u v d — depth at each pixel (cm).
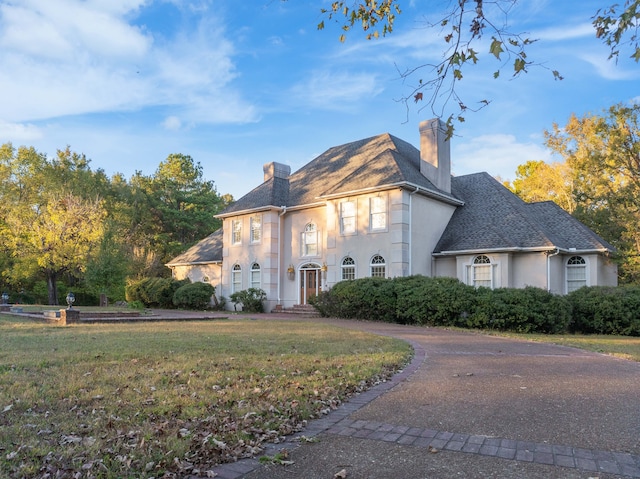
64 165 3919
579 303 1656
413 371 768
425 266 2158
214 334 1229
